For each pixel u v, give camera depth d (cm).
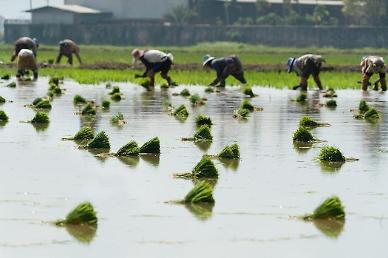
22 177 3759
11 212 3119
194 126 5728
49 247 2702
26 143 4791
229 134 5334
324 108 7275
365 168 4106
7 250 2666
